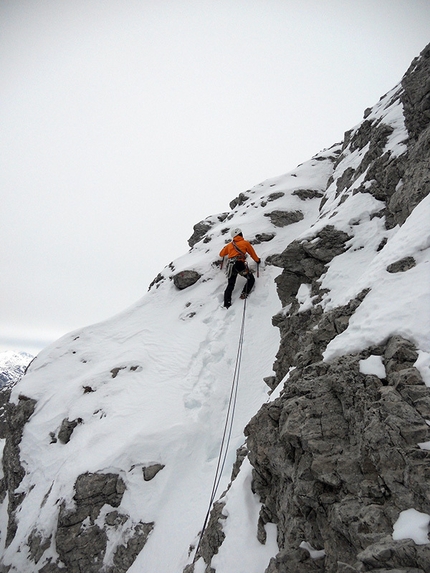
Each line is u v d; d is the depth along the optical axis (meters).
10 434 10.40
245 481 4.07
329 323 4.44
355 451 2.79
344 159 13.09
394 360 3.05
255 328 9.10
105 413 8.22
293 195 14.80
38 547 6.19
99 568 5.64
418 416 2.55
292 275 7.92
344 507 2.48
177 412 7.43
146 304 12.77
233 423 6.89
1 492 9.58
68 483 6.65
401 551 1.95
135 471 6.48
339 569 2.11
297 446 3.21
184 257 14.28
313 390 3.50
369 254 6.26
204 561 3.80
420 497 2.18
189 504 5.70
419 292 3.47
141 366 9.34
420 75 7.32
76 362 11.24
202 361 8.63
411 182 6.03
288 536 2.91
